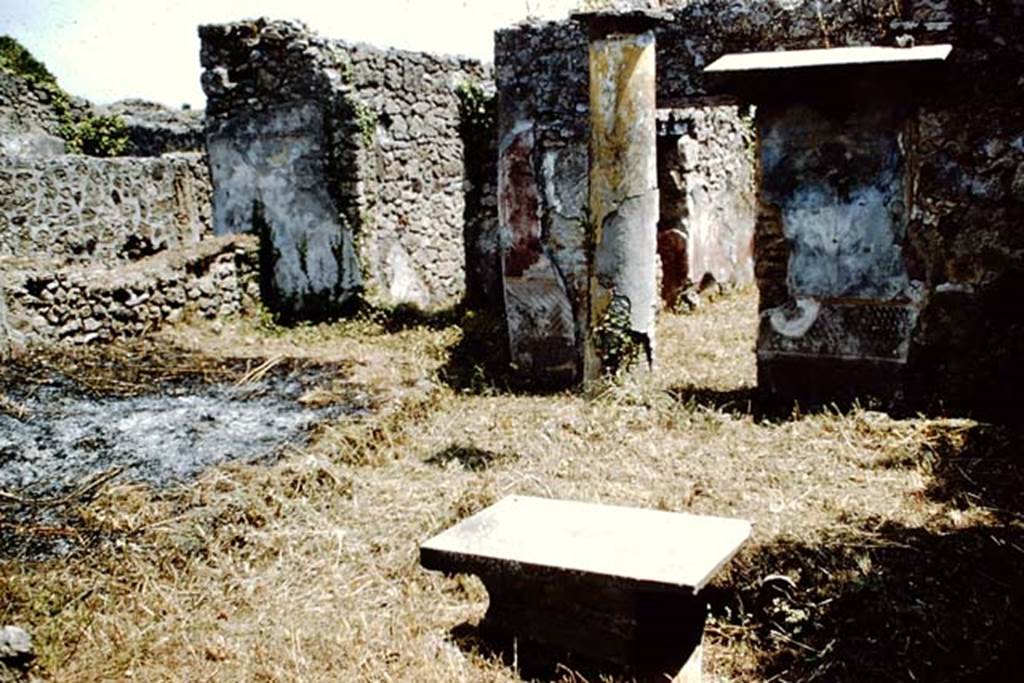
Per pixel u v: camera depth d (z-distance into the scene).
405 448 5.93
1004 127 5.89
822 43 6.51
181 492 5.00
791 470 5.14
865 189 6.20
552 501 3.95
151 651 3.62
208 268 10.18
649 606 3.32
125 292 9.07
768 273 6.54
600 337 6.67
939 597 3.70
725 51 6.84
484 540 3.52
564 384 7.68
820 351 6.46
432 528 4.62
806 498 4.72
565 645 3.42
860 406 6.28
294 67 10.39
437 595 4.05
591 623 3.35
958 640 3.45
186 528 4.57
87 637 3.68
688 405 6.39
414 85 11.32
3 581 4.02
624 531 3.58
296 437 6.00
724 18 6.82
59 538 4.50
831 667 3.40
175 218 14.51
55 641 3.64
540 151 7.63
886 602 3.65
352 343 9.45
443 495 5.04
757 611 3.80
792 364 6.54
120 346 8.76
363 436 6.00
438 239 11.94
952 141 6.01
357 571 4.27
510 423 6.31
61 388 7.13
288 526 4.73
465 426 6.34
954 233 6.07
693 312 10.57
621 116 6.39
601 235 6.56
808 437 5.72
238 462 5.48
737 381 7.24
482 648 3.55
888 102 6.07
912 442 5.50
